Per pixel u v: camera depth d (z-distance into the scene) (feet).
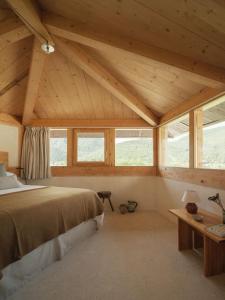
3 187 10.09
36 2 6.83
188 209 8.16
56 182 15.26
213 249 6.47
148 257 7.70
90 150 15.61
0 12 7.06
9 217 5.71
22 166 14.60
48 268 6.93
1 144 13.57
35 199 7.59
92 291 5.74
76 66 10.61
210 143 9.72
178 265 7.11
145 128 15.46
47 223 6.95
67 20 7.25
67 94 12.86
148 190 15.20
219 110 9.50
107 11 6.37
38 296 5.56
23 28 7.36
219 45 6.24
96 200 10.42
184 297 5.49
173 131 13.80
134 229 10.83
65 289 5.84
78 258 7.63
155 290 5.78
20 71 10.77
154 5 5.61
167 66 7.26
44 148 14.87
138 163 15.61
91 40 7.29
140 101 12.77
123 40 7.21
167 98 11.19
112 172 15.38
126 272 6.68
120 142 15.80
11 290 5.66
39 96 13.02
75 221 8.46
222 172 7.79
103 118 15.24
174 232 10.38
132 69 9.66
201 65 7.14
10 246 5.53
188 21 5.77
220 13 5.17
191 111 10.24
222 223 6.92
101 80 10.41
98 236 9.82
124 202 15.16
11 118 14.19
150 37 6.84
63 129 15.80
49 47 7.80
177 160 13.32
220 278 6.36
